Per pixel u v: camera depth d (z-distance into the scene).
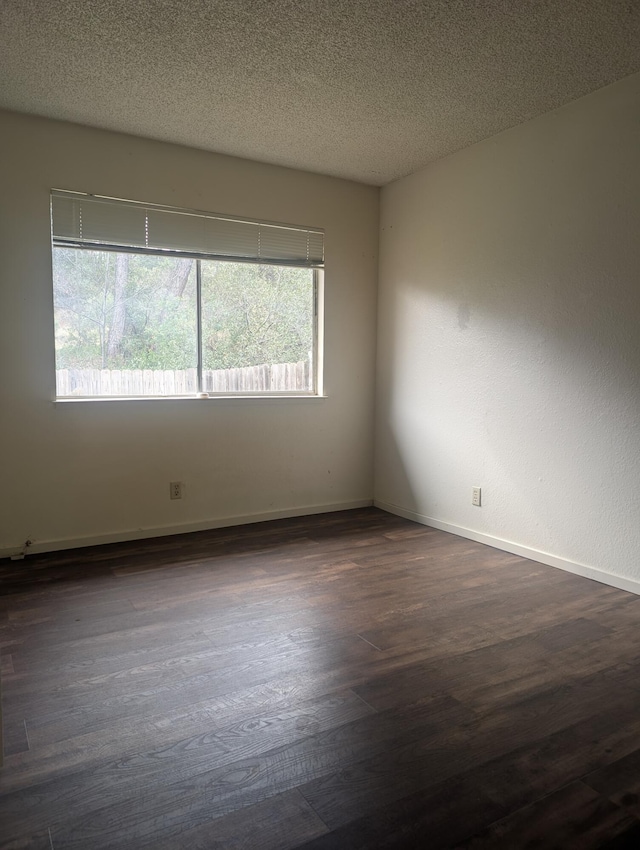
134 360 3.74
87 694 1.97
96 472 3.62
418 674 2.12
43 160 3.32
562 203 3.13
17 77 2.84
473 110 3.18
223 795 1.51
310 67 2.73
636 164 2.77
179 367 3.89
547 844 1.35
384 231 4.48
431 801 1.49
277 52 2.60
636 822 1.42
